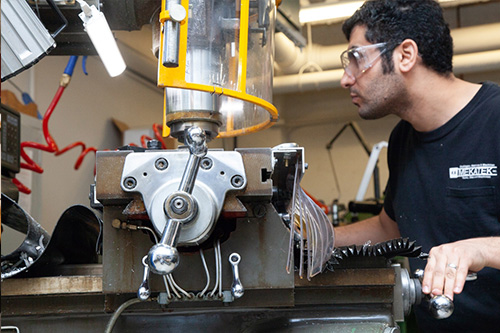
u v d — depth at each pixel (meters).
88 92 3.24
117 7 1.10
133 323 0.93
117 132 3.52
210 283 0.83
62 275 0.99
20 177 2.40
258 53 1.02
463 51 3.52
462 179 1.49
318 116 4.88
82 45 1.18
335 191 5.09
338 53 3.64
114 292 0.82
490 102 1.48
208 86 0.86
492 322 1.42
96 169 0.80
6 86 2.50
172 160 0.78
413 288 0.94
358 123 5.12
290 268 0.82
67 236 0.99
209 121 0.92
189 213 0.72
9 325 0.92
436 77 1.54
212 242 0.84
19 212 1.01
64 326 0.93
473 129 1.49
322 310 0.92
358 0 3.07
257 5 1.00
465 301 1.42
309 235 0.87
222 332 0.93
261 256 0.83
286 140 5.18
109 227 0.83
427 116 1.55
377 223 1.80
